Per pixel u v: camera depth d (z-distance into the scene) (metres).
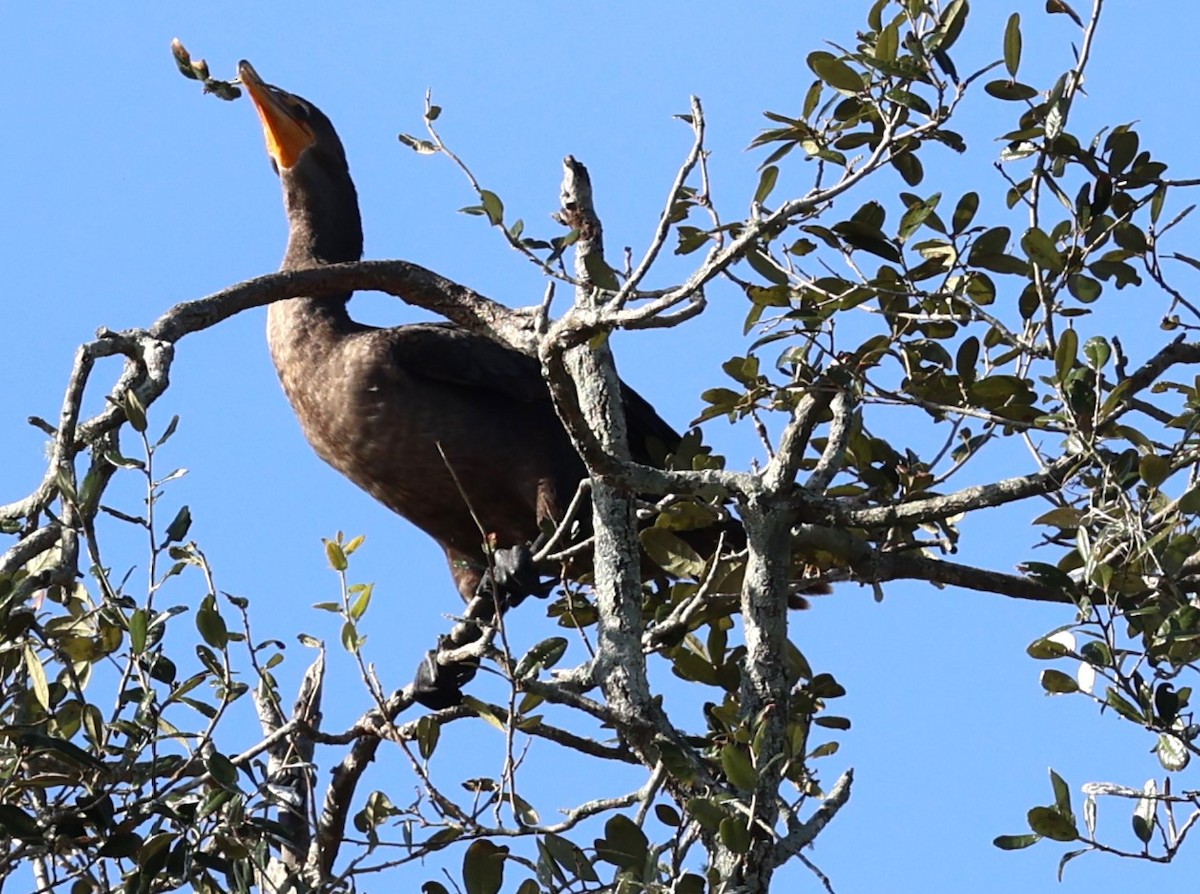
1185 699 9.34
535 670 9.34
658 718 9.59
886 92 9.49
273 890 9.06
